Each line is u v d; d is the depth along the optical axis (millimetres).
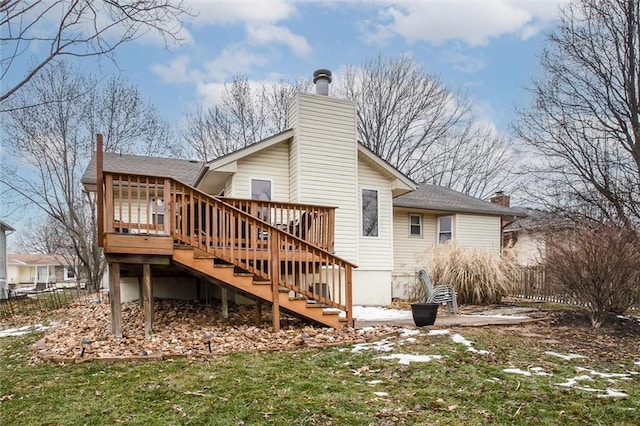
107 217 6348
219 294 10766
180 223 7105
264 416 3373
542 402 3717
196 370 4703
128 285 11914
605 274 7941
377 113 26469
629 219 12953
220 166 10367
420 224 15930
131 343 6086
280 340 6324
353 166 11492
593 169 14969
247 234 7176
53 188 19875
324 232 9117
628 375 4645
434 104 26062
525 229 18266
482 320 8227
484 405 3645
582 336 7035
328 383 4219
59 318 10312
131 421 3295
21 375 4656
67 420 3344
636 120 13711
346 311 7445
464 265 11758
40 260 42312
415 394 3912
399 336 6566
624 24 13820
